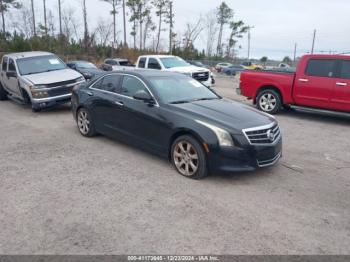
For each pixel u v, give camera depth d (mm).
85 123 7469
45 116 10109
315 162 6137
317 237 3678
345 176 5473
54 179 5145
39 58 11875
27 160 5992
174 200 4473
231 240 3588
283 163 6023
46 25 52375
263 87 10820
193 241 3559
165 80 6336
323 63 9406
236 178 5246
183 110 5375
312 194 4750
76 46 47594
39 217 4020
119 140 6961
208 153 4934
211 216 4070
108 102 6609
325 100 9391
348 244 3564
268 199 4555
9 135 7766
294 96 10023
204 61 55625
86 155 6266
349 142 7562
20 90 10938
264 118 5438
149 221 3938
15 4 52094
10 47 41625
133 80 6363
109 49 50219
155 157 6164
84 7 53375
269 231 3770
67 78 10688
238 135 4867
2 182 5031
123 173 5398
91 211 4164
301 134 8219
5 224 3865
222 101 6191
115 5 51688
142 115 5848
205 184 5000
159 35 56656
